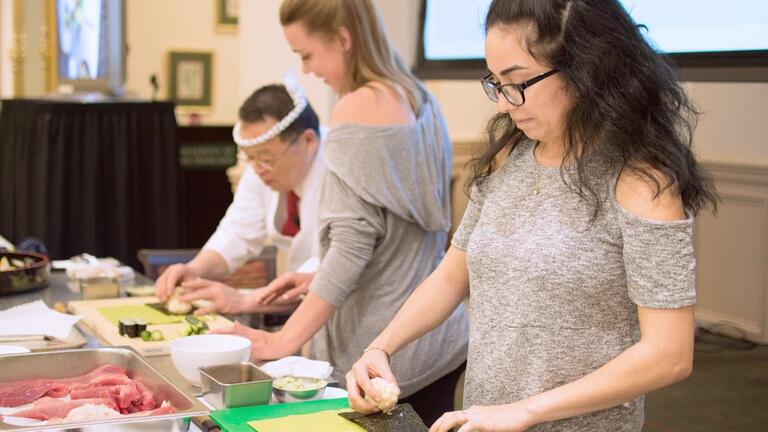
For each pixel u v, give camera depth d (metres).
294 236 2.93
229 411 1.75
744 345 4.04
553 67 1.52
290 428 1.64
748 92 3.93
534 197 1.64
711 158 4.09
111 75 5.11
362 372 1.72
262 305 2.62
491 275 1.67
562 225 1.59
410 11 4.98
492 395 1.67
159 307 2.63
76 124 4.50
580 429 1.61
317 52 2.37
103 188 4.59
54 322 2.37
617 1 1.54
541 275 1.59
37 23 6.27
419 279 2.40
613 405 1.51
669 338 1.47
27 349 2.07
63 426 1.54
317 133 2.77
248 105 2.69
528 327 1.61
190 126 5.39
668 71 1.55
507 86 1.55
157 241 4.70
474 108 5.95
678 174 1.48
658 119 1.52
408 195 2.32
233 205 3.13
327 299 2.27
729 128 4.04
